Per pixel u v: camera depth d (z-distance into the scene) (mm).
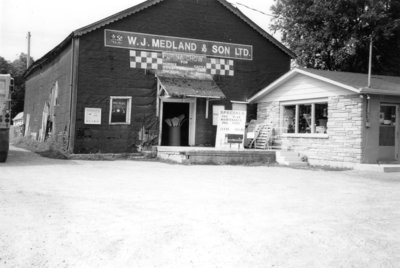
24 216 6523
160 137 19156
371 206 8211
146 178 11281
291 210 7598
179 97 19125
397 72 28547
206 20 20328
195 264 4797
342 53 26734
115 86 18469
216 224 6391
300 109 18484
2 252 4988
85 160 16641
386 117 16188
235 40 20906
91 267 4641
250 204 8023
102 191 8891
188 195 8781
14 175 10875
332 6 26500
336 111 16391
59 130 19859
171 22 19609
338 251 5371
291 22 29188
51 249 5129
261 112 20828
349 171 14789
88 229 5945
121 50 18625
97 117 18109
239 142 18141
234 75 20844
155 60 19203
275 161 17609
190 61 19906
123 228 6039
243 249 5324
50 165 13781
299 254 5219
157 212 7070
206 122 20203
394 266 4898
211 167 14930
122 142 18500
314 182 11547
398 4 26406
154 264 4770
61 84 20156
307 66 29906
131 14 18781
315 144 17312
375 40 26484
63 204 7453
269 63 21578
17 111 48406
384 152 16094
